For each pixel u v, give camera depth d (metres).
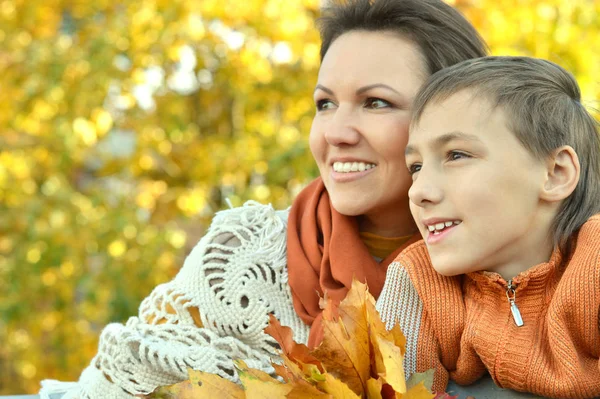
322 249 1.63
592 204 1.31
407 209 1.64
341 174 1.60
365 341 1.16
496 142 1.23
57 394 1.72
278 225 1.70
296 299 1.61
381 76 1.56
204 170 4.82
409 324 1.34
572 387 1.20
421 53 1.59
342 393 1.09
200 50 4.80
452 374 1.34
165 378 1.49
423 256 1.36
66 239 4.61
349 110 1.58
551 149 1.25
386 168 1.57
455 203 1.25
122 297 4.54
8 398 1.75
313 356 1.14
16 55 4.89
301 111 4.77
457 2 4.25
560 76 1.34
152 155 4.96
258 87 4.74
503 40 4.18
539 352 1.22
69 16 5.24
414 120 1.32
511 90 1.25
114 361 1.52
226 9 4.59
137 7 4.80
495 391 1.29
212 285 1.62
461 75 1.28
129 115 4.93
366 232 1.68
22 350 4.79
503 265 1.27
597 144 1.35
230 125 5.22
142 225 4.77
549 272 1.24
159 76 4.93
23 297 4.66
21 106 4.85
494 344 1.25
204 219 5.00
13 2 4.95
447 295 1.32
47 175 4.87
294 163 4.44
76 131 4.74
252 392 1.13
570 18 4.35
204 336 1.57
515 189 1.23
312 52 4.58
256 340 1.60
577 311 1.20
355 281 1.17
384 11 1.60
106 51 4.75
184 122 4.88
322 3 1.85
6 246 4.67
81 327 4.78
